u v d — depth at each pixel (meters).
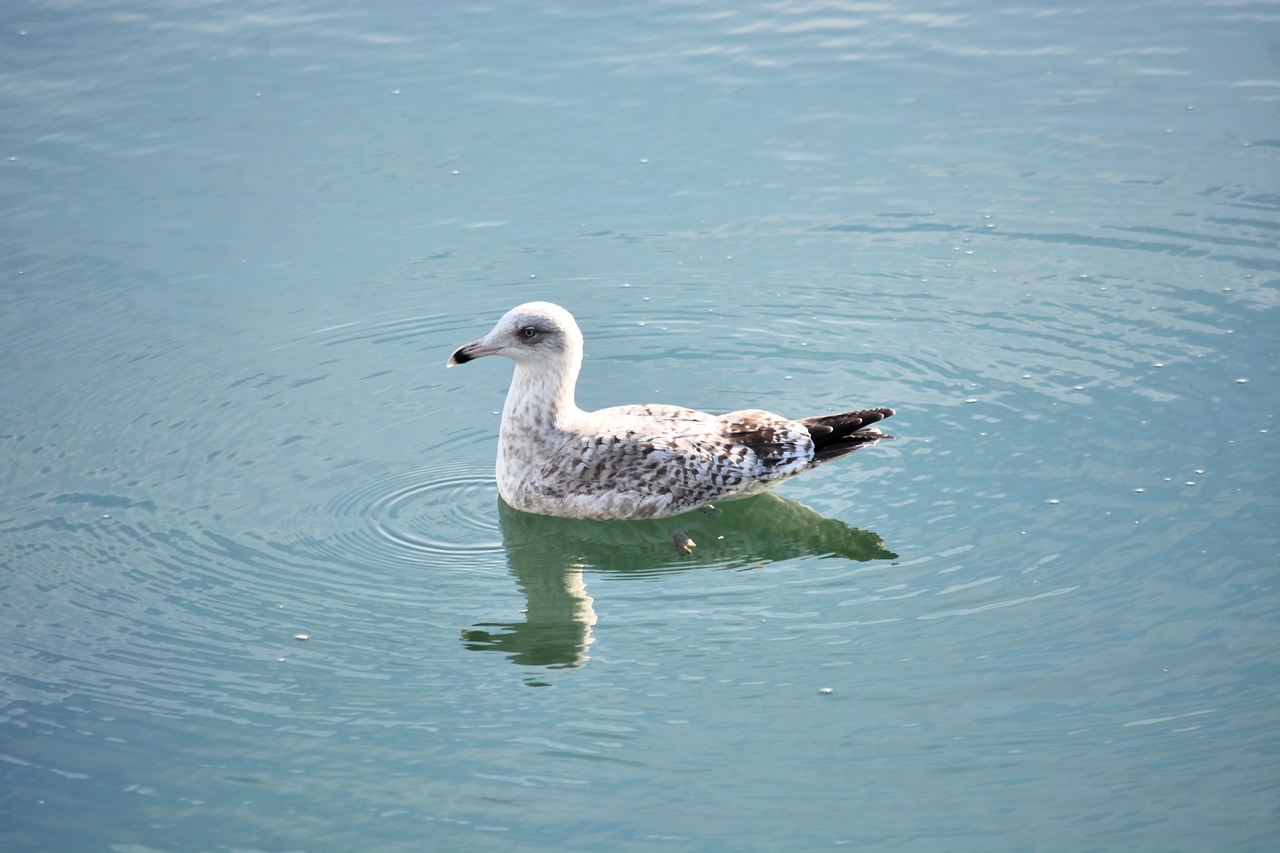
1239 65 21.31
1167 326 16.25
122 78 22.22
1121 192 18.83
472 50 22.88
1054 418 14.94
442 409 15.98
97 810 10.48
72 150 20.45
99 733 11.23
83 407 15.88
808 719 11.19
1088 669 11.48
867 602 12.61
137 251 18.56
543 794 10.51
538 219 19.11
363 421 15.74
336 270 18.22
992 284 17.42
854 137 20.39
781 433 14.20
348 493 14.52
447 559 13.57
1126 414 14.85
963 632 12.06
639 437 14.02
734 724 11.17
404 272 18.16
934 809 10.18
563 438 14.17
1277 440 14.12
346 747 11.07
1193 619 11.93
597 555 13.84
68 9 24.33
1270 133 19.67
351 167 20.11
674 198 19.39
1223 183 18.78
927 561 13.05
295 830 10.22
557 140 20.58
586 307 17.50
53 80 22.19
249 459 15.07
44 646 12.26
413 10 24.14
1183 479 13.73
